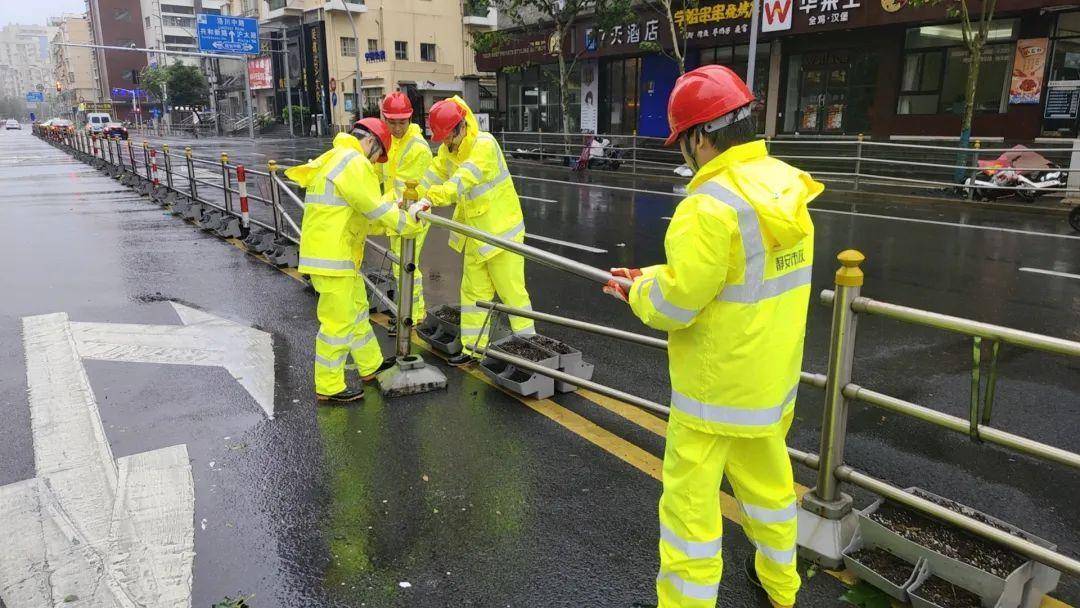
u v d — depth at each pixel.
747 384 2.23
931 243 10.02
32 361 5.49
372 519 3.38
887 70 18.28
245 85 52.16
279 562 3.06
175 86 64.81
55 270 8.73
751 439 2.47
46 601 2.80
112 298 7.39
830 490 3.03
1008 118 16.20
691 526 2.40
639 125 25.70
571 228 11.58
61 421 4.43
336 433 4.26
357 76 37.66
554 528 3.30
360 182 4.27
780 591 2.66
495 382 5.01
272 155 29.23
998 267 8.56
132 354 5.64
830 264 8.81
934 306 6.96
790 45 20.47
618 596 2.84
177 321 6.54
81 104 103.75
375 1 45.50
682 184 18.17
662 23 22.77
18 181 20.45
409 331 4.91
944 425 2.70
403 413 4.54
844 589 2.86
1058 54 15.41
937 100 17.55
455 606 2.79
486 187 4.91
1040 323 6.43
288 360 5.52
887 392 4.93
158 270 8.69
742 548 3.17
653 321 2.24
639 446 4.10
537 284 7.93
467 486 3.67
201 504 3.50
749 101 2.20
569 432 4.27
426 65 44.09
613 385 5.04
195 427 4.35
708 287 2.10
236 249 10.02
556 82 29.17
